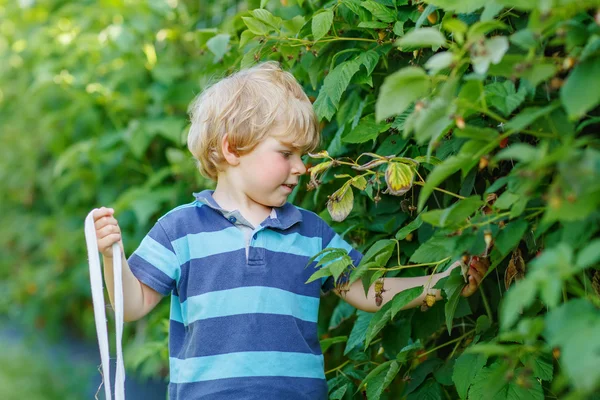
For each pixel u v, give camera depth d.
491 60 1.02
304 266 1.56
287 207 1.61
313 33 1.60
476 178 1.60
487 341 1.46
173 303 1.57
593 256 0.87
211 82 2.00
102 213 1.44
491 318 1.54
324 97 1.62
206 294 1.49
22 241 4.55
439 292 1.53
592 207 0.93
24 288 4.38
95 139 3.23
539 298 1.34
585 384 0.81
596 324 0.86
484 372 1.34
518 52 1.29
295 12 2.14
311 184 1.53
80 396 3.73
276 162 1.53
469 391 1.32
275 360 1.47
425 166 1.54
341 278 1.59
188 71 3.18
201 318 1.48
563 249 0.91
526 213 1.21
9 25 4.34
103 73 3.30
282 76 1.61
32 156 4.33
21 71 4.29
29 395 3.69
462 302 1.57
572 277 1.15
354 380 1.87
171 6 3.23
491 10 1.08
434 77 1.11
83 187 3.50
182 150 3.13
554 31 1.03
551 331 0.90
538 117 1.11
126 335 3.23
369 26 1.60
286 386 1.46
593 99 0.94
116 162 3.21
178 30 3.15
